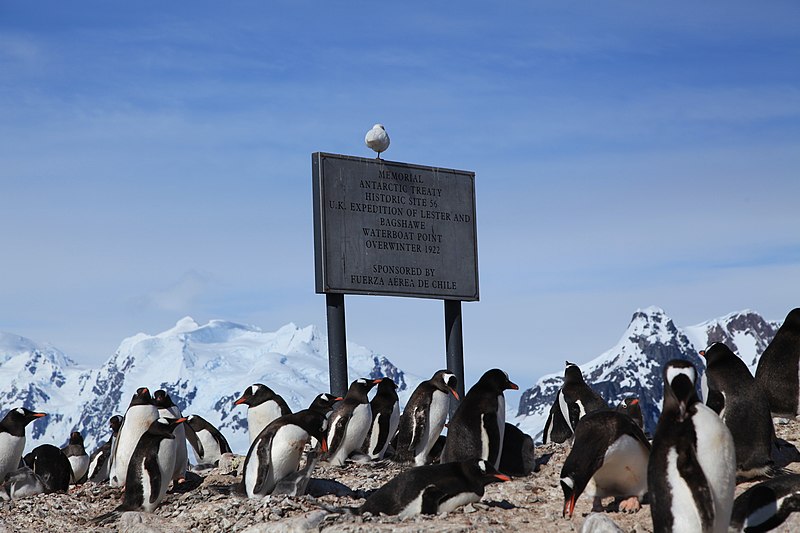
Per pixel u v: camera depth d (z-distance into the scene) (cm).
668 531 918
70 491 1838
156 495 1527
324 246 2600
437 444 1811
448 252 2830
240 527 1325
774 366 1571
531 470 1552
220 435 2200
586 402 1733
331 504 1400
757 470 1244
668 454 932
